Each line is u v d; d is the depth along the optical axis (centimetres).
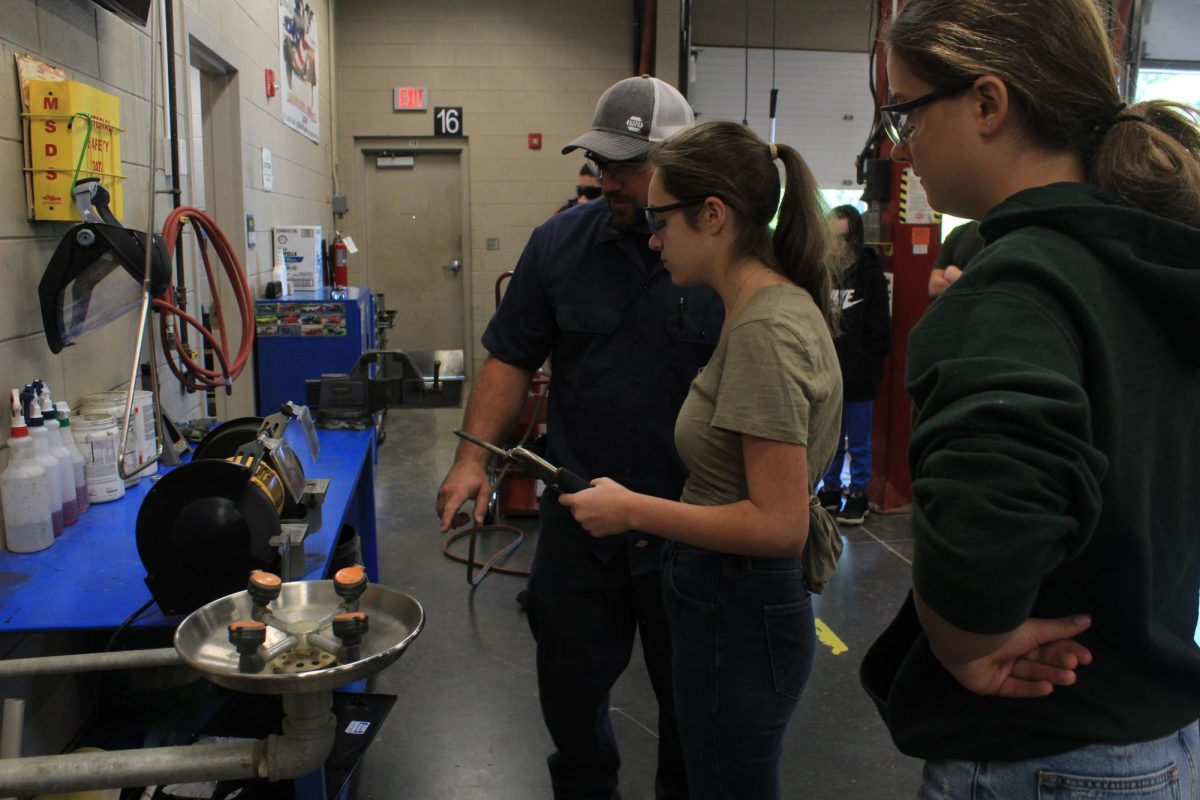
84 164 192
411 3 720
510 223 749
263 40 466
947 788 80
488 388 180
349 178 741
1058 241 72
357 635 91
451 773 222
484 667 276
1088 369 69
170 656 110
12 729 126
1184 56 676
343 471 222
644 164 154
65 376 203
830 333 133
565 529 169
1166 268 70
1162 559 74
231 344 422
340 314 438
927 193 84
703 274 132
